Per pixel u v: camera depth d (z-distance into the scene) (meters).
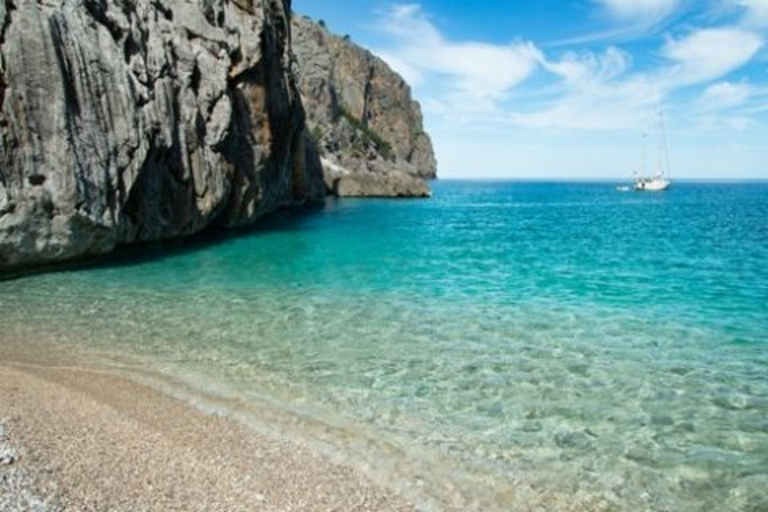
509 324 18.86
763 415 12.20
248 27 44.44
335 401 12.49
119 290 22.62
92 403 11.20
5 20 24.09
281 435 10.73
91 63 27.88
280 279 25.89
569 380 13.96
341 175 107.06
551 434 11.20
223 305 20.75
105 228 27.84
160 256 31.72
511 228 55.97
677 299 23.00
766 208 99.06
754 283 26.67
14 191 23.75
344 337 17.12
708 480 9.75
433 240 43.16
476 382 13.73
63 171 25.44
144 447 9.43
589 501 9.05
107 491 7.77
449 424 11.52
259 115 46.06
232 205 43.69
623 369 14.77
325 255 33.66
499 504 8.85
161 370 13.95
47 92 25.09
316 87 140.25
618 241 44.62
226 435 10.52
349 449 10.34
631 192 191.00
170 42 35.97
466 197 137.38
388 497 8.79
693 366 15.08
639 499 9.16
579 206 104.00
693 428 11.58
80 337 16.28
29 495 7.22
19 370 12.97
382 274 27.77
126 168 29.44
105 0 30.67
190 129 36.22
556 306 21.52
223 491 8.36
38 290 22.05
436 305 21.39
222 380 13.48
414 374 14.18
